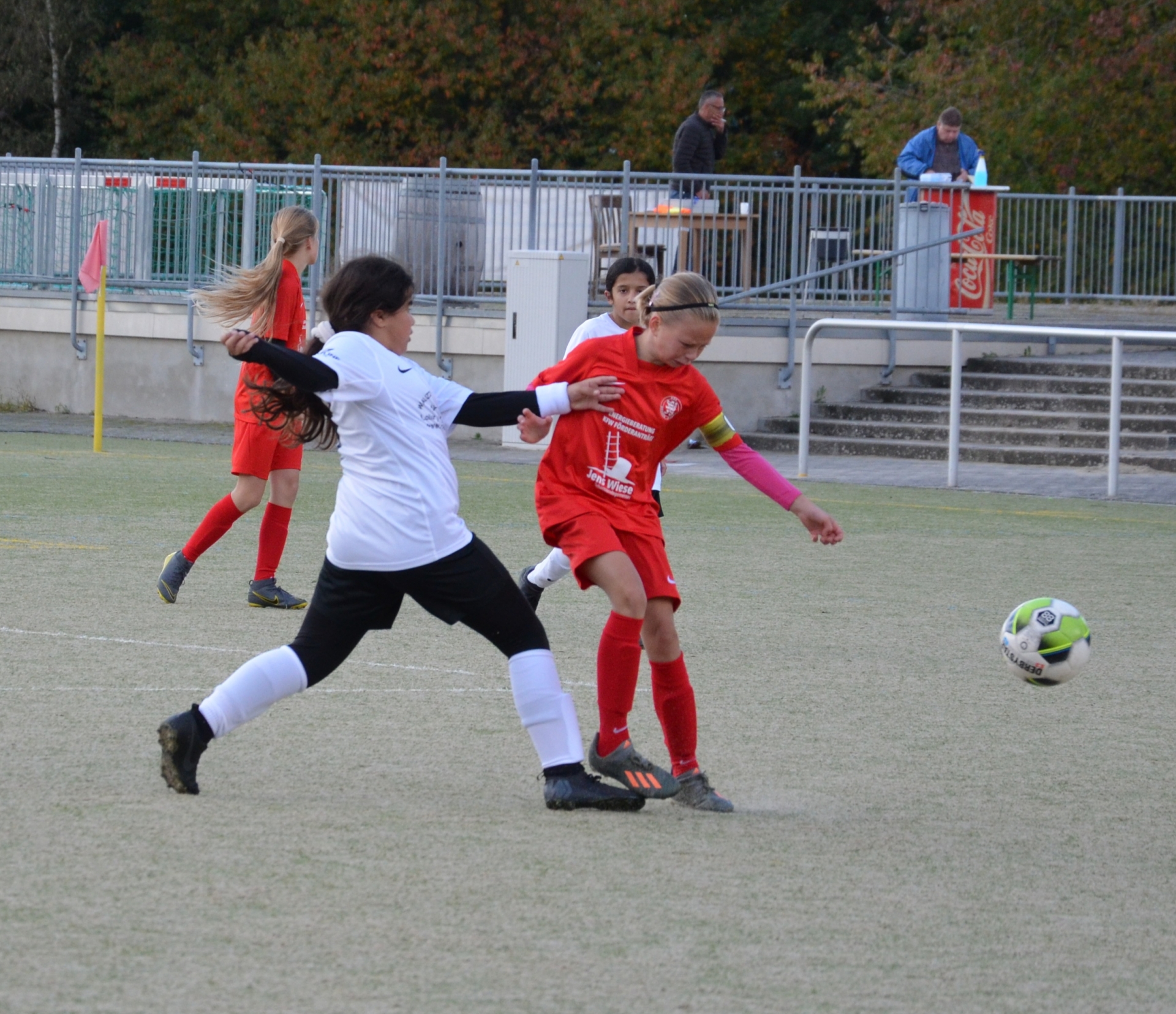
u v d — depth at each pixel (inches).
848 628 1214.3
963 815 727.7
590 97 6058.1
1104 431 2645.2
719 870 633.0
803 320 2989.7
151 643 1079.6
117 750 792.9
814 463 2618.1
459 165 5994.1
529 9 6190.9
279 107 6225.4
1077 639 829.8
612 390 724.0
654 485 1074.1
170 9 6653.5
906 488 2278.5
